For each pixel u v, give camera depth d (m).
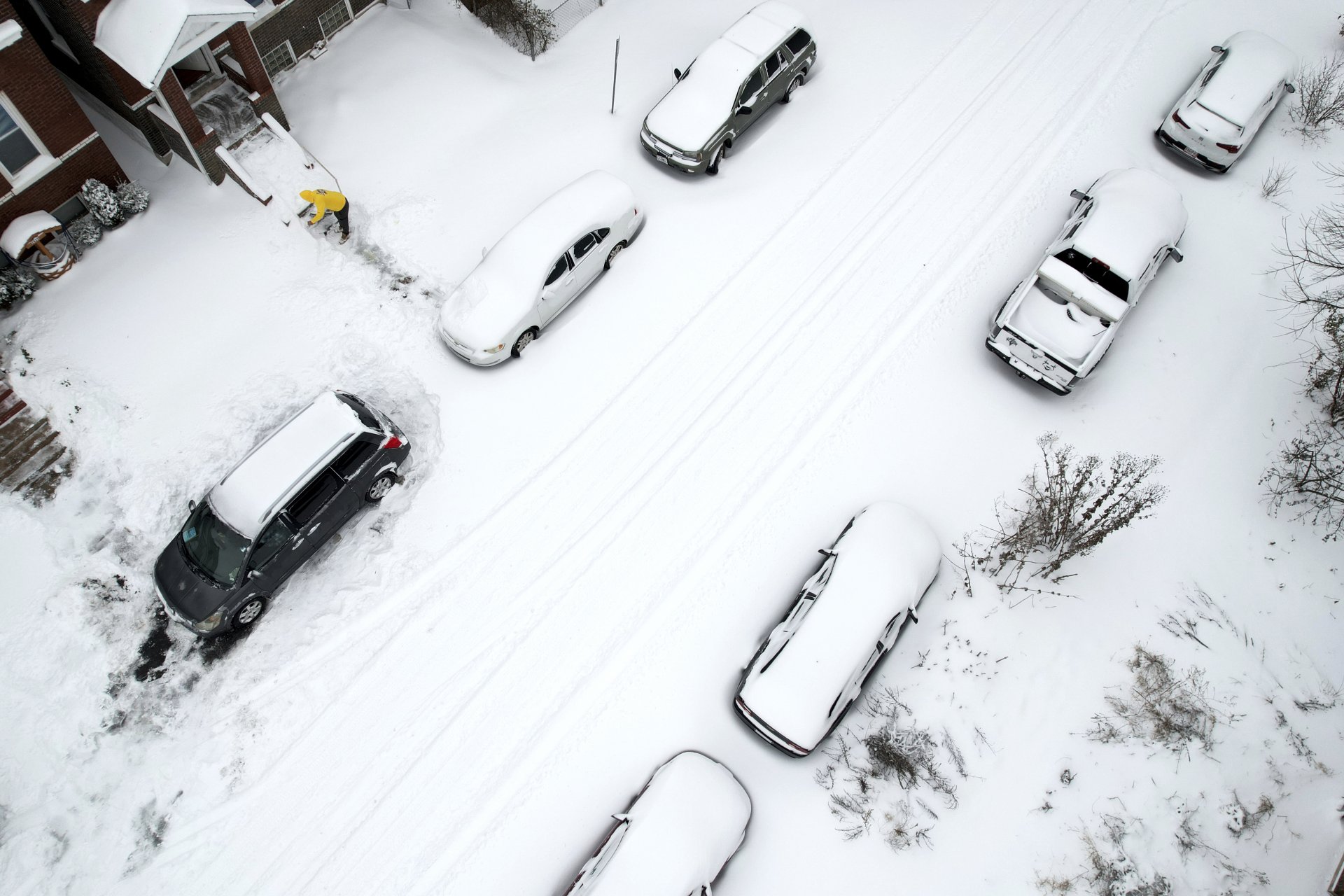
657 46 19.08
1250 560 13.39
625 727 12.23
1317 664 12.55
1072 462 14.23
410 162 17.12
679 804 10.89
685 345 15.39
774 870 11.31
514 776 11.92
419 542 13.62
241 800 11.81
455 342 14.66
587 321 15.66
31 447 14.04
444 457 14.28
